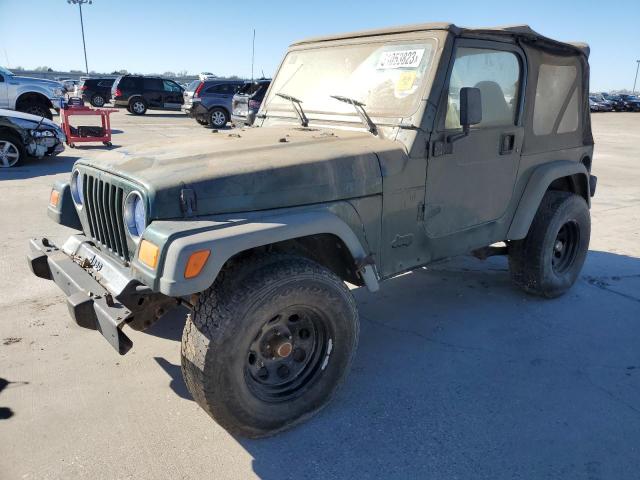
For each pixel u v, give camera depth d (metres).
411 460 2.53
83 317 2.54
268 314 2.45
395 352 3.54
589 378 3.25
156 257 2.21
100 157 3.01
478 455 2.56
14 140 9.85
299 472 2.45
